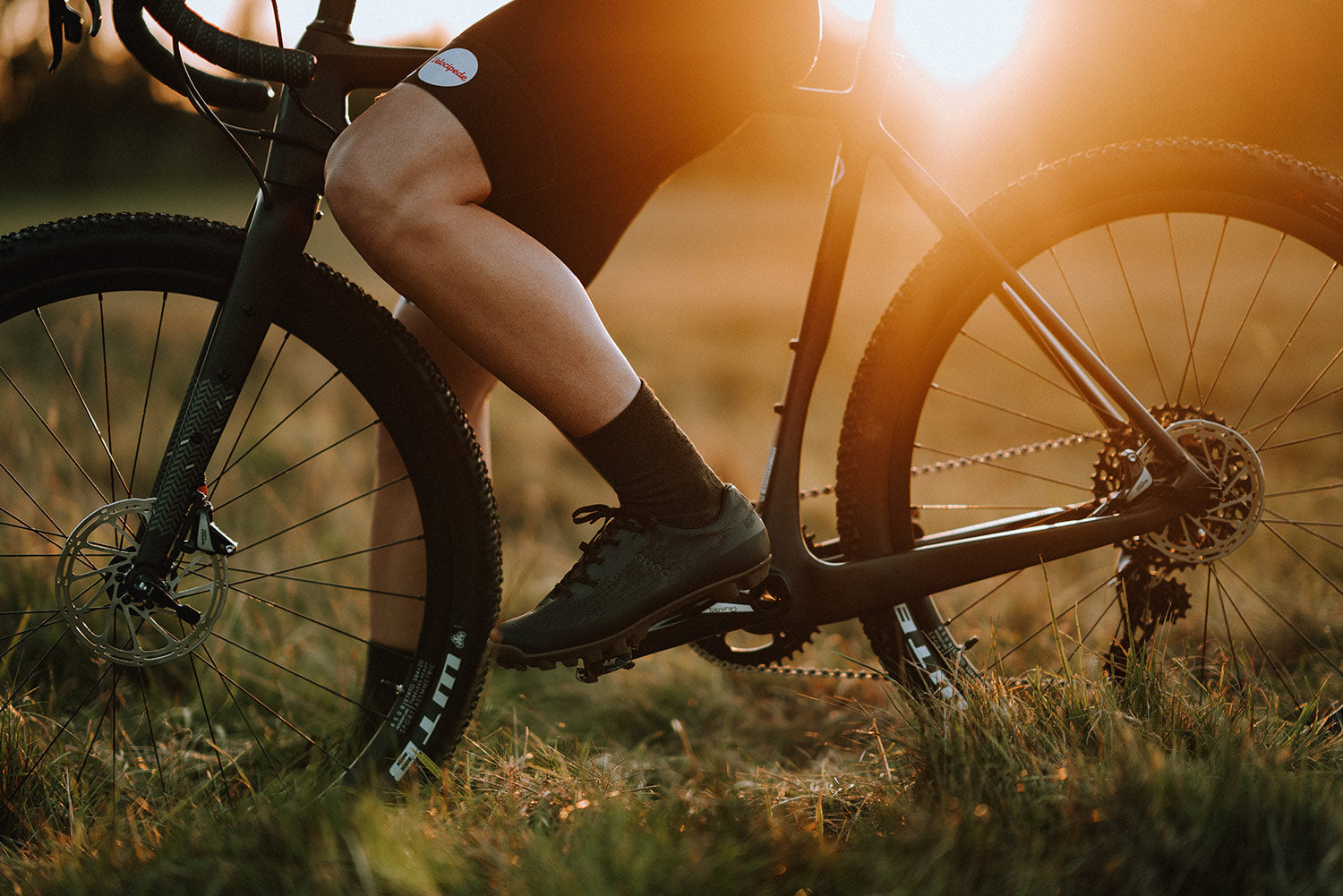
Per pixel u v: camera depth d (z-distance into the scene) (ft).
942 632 4.84
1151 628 4.74
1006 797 3.69
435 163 3.55
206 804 4.28
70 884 3.41
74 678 5.77
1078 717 4.20
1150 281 25.30
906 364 4.67
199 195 96.99
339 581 7.79
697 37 3.76
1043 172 4.62
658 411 3.91
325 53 4.01
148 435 11.47
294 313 4.06
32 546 7.09
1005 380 16.15
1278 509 8.80
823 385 17.06
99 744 4.99
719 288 33.35
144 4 3.36
